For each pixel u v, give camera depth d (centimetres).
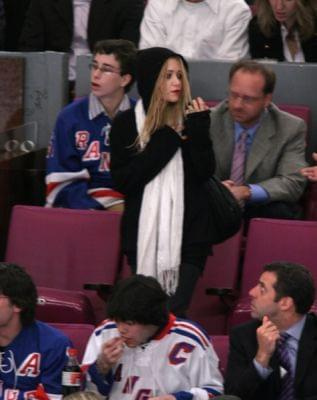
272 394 1485
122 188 1686
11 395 1488
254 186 1978
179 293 1666
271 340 1439
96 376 1441
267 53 2312
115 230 1938
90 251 1934
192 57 2311
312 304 1534
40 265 1942
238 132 2019
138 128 1672
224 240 1708
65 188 2070
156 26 2323
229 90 1997
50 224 1952
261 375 1446
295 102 2252
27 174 2220
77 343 1573
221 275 1900
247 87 1958
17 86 2341
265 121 2028
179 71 1664
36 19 2436
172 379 1457
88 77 2286
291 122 2034
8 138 2225
